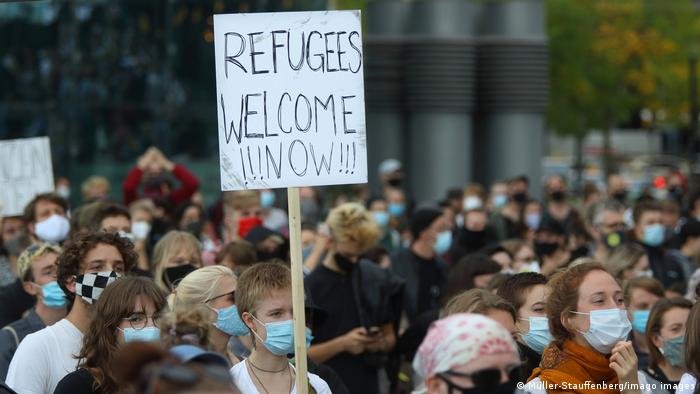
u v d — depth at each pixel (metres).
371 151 42.31
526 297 11.49
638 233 21.19
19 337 12.88
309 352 14.87
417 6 41.69
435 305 18.39
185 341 8.50
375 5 42.12
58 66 44.62
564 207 28.34
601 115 79.50
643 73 78.31
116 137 45.25
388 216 26.53
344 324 15.11
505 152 42.53
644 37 77.38
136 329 10.17
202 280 11.41
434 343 7.22
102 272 11.31
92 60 44.94
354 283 15.23
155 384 6.01
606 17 76.88
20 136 44.31
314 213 32.38
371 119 42.19
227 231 21.20
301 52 11.11
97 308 10.27
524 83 42.44
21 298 14.90
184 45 45.72
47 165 19.62
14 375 11.06
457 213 32.56
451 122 41.66
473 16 42.75
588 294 10.06
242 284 10.34
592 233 27.00
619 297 10.11
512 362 7.14
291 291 10.30
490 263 15.18
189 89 45.81
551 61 72.50
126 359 6.33
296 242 10.36
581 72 73.69
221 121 11.05
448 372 7.11
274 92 11.09
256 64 11.07
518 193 28.73
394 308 15.51
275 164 11.04
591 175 91.00
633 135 118.50
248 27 11.07
